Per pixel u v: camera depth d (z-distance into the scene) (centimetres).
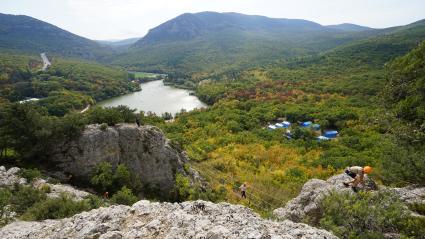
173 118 10931
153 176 3250
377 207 1123
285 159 5400
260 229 923
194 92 17838
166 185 3281
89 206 1795
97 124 3278
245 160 5281
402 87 3950
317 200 1464
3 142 2875
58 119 3219
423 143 2198
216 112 10712
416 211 1277
